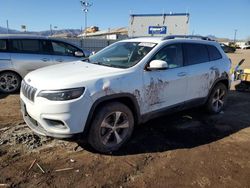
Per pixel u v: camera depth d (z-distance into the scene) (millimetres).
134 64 4504
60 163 3854
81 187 3338
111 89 4031
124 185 3422
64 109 3695
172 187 3416
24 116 4348
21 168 3689
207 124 5645
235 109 6859
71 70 4387
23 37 7910
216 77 5949
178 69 5090
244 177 3697
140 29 27203
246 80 8852
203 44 5859
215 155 4285
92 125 3965
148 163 3961
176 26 26031
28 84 4141
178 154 4270
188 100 5371
